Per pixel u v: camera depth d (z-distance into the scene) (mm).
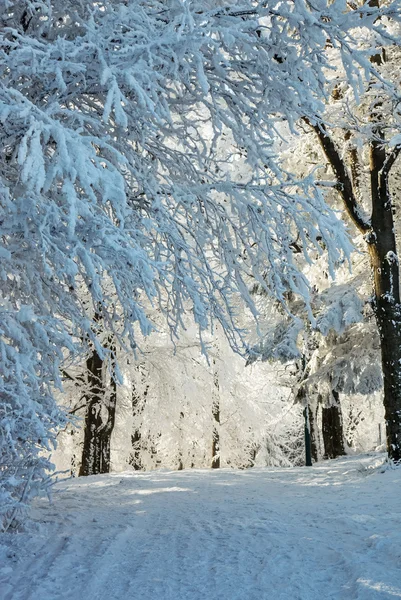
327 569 4891
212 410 24594
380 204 12570
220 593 4410
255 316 8219
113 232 5391
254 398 25562
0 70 5703
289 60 6898
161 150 7969
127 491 10852
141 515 7848
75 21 6801
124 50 5457
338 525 6594
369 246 12648
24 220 5363
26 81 6344
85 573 5051
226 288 8016
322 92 7223
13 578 4988
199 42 5629
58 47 5230
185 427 24516
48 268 5090
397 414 11797
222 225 7996
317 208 7559
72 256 5305
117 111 4938
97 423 17500
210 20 5914
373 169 12734
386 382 12055
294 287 7910
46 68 5258
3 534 6207
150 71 5516
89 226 5418
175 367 21109
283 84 6996
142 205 7484
